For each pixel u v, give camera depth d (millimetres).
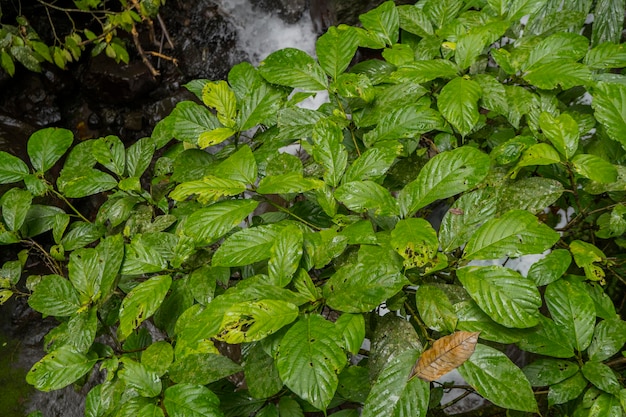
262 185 1593
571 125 1611
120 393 1599
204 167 1786
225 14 4309
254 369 1532
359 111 1778
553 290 1557
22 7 3732
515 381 1442
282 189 1575
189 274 1676
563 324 1531
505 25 1759
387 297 1470
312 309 1512
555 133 1613
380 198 1566
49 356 1609
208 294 1633
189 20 4254
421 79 1731
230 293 1518
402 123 1696
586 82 1674
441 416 1768
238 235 1564
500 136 1809
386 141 1686
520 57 1795
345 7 3590
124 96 3664
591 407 1480
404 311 1630
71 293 1676
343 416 1606
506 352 2348
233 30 4277
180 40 4168
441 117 1697
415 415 1430
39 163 1899
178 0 4270
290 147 3414
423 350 1500
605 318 1578
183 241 1636
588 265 1572
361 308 1472
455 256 1626
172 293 1683
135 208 1870
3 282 1950
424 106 1701
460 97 1668
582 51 1743
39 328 2506
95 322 1639
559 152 1618
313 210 1774
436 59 1799
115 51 3424
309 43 4203
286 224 1609
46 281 1684
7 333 2455
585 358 1566
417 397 1438
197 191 1573
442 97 1679
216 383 1650
